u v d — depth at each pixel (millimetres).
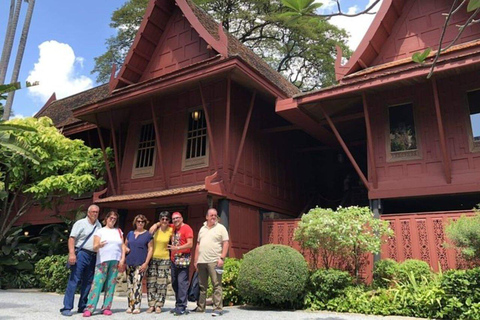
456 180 8430
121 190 12133
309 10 1925
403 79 8453
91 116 12508
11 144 7719
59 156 12305
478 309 5895
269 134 12242
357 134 12703
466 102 8805
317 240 7762
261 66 12711
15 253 12969
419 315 6441
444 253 8000
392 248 8609
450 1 9734
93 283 6023
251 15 22641
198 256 6445
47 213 15445
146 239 6504
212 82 10906
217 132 10406
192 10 11336
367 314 6770
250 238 10391
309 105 10086
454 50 8172
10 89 6621
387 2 9969
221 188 9578
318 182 14727
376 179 9312
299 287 7211
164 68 12047
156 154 11742
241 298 8117
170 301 9070
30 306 7238
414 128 9273
